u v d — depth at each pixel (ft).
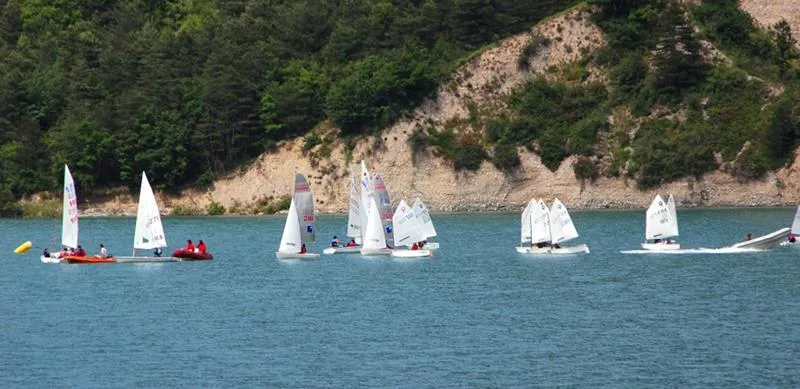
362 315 499.92
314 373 397.80
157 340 453.17
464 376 391.04
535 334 453.17
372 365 406.82
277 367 406.41
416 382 384.68
